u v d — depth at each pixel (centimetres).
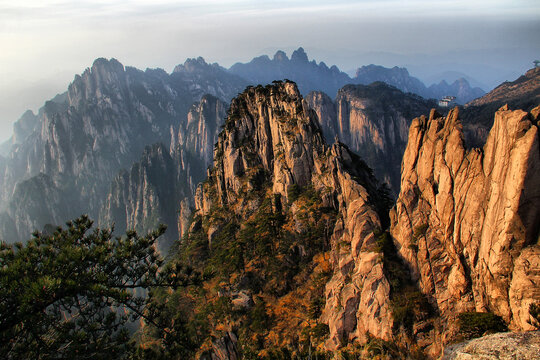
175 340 2673
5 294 1986
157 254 2770
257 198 10088
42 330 2105
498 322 3212
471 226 3734
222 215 10581
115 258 2578
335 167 7788
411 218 4722
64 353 2083
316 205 7975
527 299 2972
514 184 3053
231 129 11506
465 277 3800
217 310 7275
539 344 2031
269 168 10712
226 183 11188
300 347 5600
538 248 3006
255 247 8456
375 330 4400
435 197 4400
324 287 6500
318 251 7431
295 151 9212
